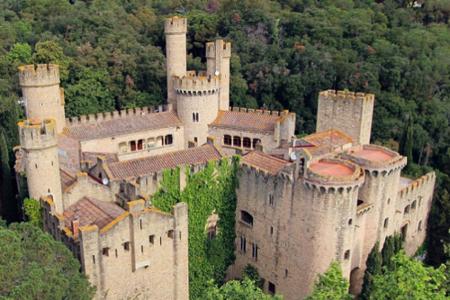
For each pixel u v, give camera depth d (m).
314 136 78.88
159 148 90.81
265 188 70.06
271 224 70.44
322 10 148.12
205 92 89.81
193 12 158.75
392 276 51.44
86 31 145.75
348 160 69.62
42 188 61.75
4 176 86.12
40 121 64.38
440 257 87.31
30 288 43.38
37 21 154.75
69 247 57.28
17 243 47.34
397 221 81.88
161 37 150.00
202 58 149.88
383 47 133.25
